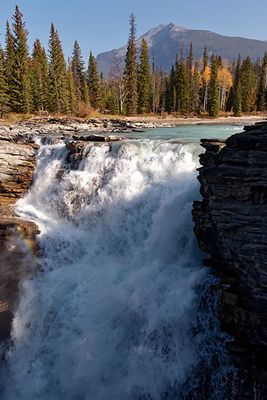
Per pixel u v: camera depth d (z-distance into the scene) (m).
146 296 11.32
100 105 75.00
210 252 10.88
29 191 21.02
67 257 14.98
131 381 9.84
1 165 20.47
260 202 8.27
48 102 63.00
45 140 25.11
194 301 10.20
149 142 19.36
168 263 12.89
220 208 9.10
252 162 8.41
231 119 67.12
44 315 11.96
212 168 9.61
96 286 12.73
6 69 59.62
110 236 16.33
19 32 60.34
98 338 10.82
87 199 18.12
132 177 17.22
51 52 65.19
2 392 10.03
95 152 19.34
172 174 16.58
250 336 8.55
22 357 11.01
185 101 75.56
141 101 72.19
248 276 8.65
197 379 9.33
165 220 14.37
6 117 53.50
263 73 81.50
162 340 10.20
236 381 8.57
